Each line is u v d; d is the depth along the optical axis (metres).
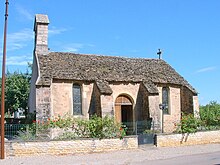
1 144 15.86
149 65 32.69
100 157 16.77
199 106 31.66
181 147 20.97
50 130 20.16
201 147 21.08
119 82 27.97
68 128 20.64
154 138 20.95
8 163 14.78
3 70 16.80
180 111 30.98
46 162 15.23
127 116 28.92
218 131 23.97
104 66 29.59
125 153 18.12
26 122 27.80
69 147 17.66
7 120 38.34
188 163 14.70
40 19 29.14
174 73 32.75
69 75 26.22
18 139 17.72
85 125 19.08
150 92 27.55
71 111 25.92
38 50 28.70
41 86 23.98
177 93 31.11
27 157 16.34
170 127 29.56
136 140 19.98
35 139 17.45
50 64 27.12
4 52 16.92
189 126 22.45
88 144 18.17
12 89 39.09
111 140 18.98
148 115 27.42
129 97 28.42
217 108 28.70
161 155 17.62
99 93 25.98
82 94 26.58
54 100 25.28
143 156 17.19
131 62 32.16
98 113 26.11
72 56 29.84
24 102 39.34
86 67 28.42
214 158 16.27
